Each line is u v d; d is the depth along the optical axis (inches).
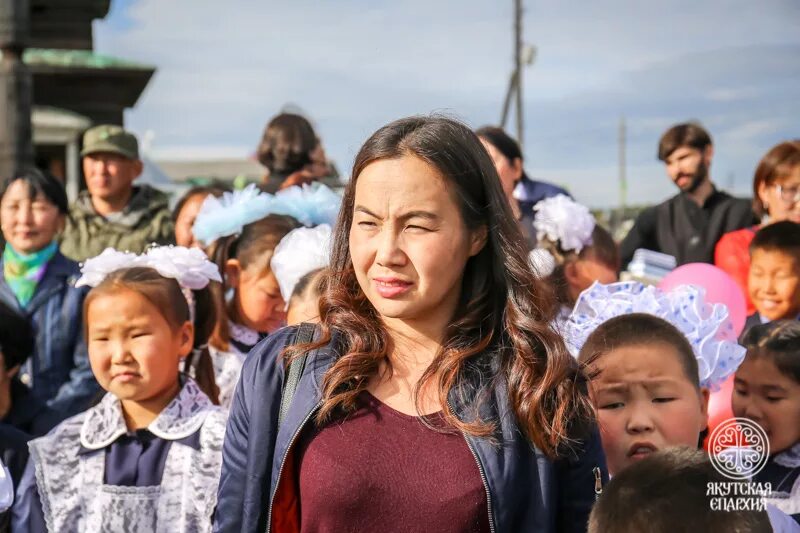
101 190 191.9
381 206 69.6
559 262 142.2
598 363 89.7
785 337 104.0
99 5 413.4
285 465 71.2
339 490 68.5
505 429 69.6
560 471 71.1
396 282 69.7
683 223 194.9
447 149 70.1
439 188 69.6
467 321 74.0
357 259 71.1
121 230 191.3
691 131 192.2
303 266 127.6
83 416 106.3
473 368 72.4
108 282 106.5
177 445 103.3
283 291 129.0
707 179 194.2
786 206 161.8
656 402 89.7
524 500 68.8
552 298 87.7
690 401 90.1
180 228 176.9
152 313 105.5
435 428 69.9
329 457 69.5
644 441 88.7
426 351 73.9
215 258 141.3
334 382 70.9
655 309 101.6
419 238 69.4
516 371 71.1
